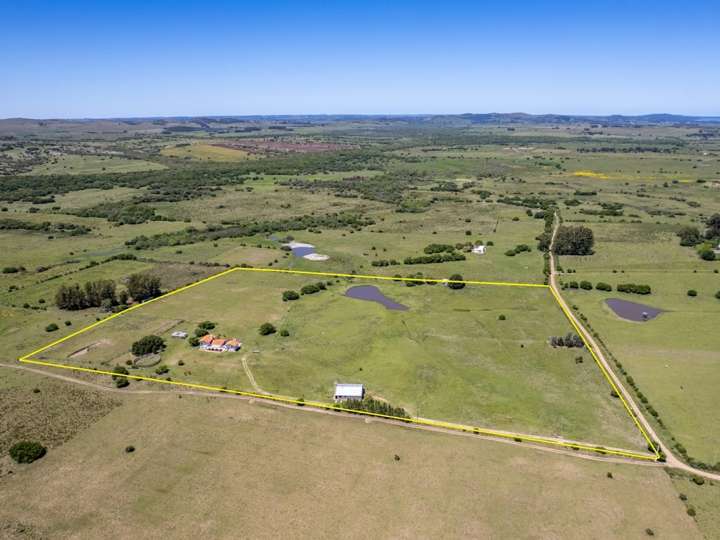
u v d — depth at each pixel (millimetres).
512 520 57938
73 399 83188
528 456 68750
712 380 86812
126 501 61219
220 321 113688
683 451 69062
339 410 79688
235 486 63375
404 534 56062
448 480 64125
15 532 56844
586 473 65438
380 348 100500
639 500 60906
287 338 105000
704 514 58812
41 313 119188
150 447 71125
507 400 82500
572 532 56312
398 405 81312
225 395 84188
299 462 67562
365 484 63469
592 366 92812
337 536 55844
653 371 90250
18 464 68125
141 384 87625
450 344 102000
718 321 109500
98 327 111000
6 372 91875
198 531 56656
